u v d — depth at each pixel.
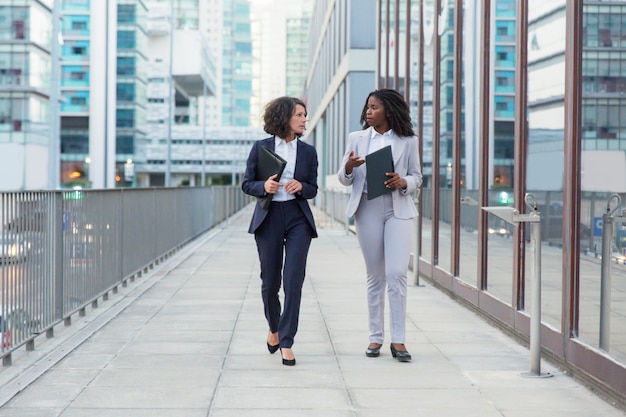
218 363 5.67
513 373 5.40
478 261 7.86
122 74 76.06
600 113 4.81
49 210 6.41
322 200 39.56
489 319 7.42
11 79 53.06
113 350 6.12
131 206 10.29
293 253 5.62
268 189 5.52
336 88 31.52
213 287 10.04
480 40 7.82
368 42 24.91
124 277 9.81
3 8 52.84
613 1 4.60
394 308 5.81
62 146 70.75
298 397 4.75
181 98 128.50
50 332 6.55
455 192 8.96
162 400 4.67
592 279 5.04
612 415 4.41
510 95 6.77
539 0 6.02
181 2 127.88
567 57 5.39
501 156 7.05
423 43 11.27
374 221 5.83
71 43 70.31
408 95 12.73
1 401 4.61
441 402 4.67
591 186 5.01
